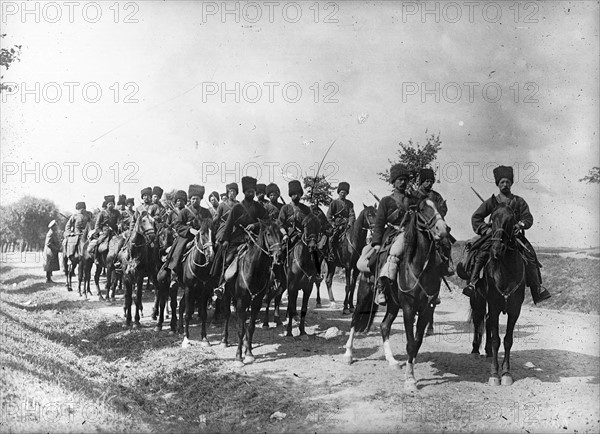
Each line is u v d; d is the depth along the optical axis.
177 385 8.66
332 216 11.41
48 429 6.96
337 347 9.85
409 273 7.80
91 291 16.23
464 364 8.81
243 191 9.64
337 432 7.06
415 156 10.35
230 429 7.34
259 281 9.10
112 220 14.60
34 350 9.58
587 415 7.11
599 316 11.46
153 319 12.55
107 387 8.42
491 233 7.96
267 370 8.84
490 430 6.93
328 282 13.30
